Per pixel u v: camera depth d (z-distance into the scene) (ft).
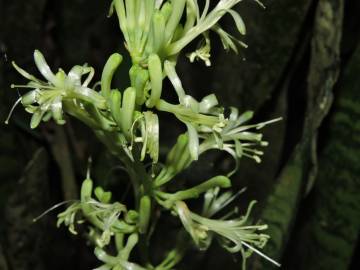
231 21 0.98
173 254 0.79
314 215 0.96
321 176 0.94
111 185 1.08
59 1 1.15
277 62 0.96
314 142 0.90
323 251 0.95
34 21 1.04
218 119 0.66
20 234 0.99
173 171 0.72
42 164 0.96
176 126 1.52
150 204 0.73
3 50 1.01
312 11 0.95
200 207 1.23
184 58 1.53
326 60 0.89
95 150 1.11
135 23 0.66
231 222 0.76
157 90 0.64
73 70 0.66
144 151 0.64
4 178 1.00
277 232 0.87
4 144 0.99
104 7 1.17
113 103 0.64
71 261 1.18
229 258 1.15
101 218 0.74
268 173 1.05
